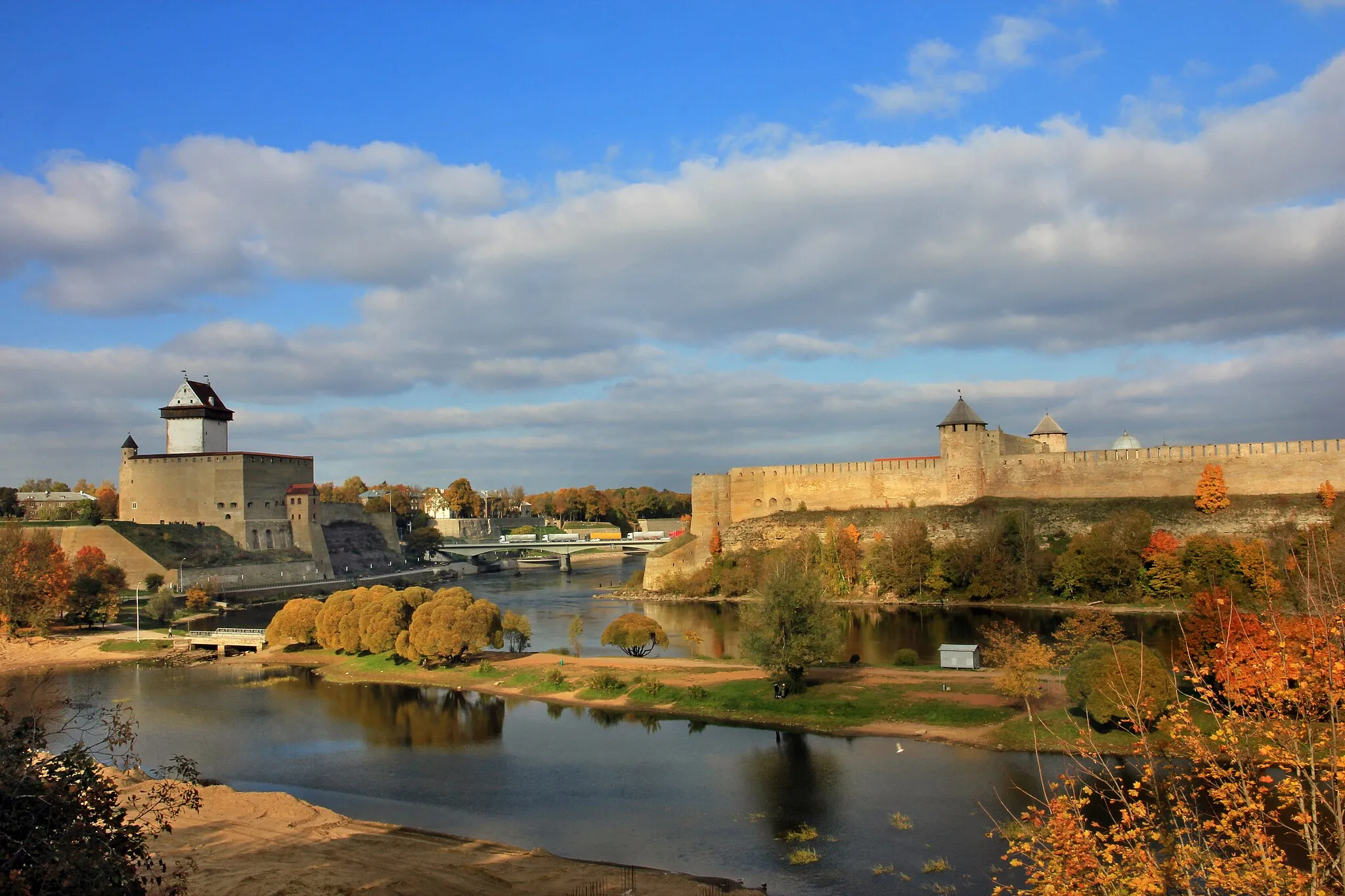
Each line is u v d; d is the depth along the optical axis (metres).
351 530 195.62
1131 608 102.69
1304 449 123.56
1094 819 37.31
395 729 61.53
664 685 67.56
